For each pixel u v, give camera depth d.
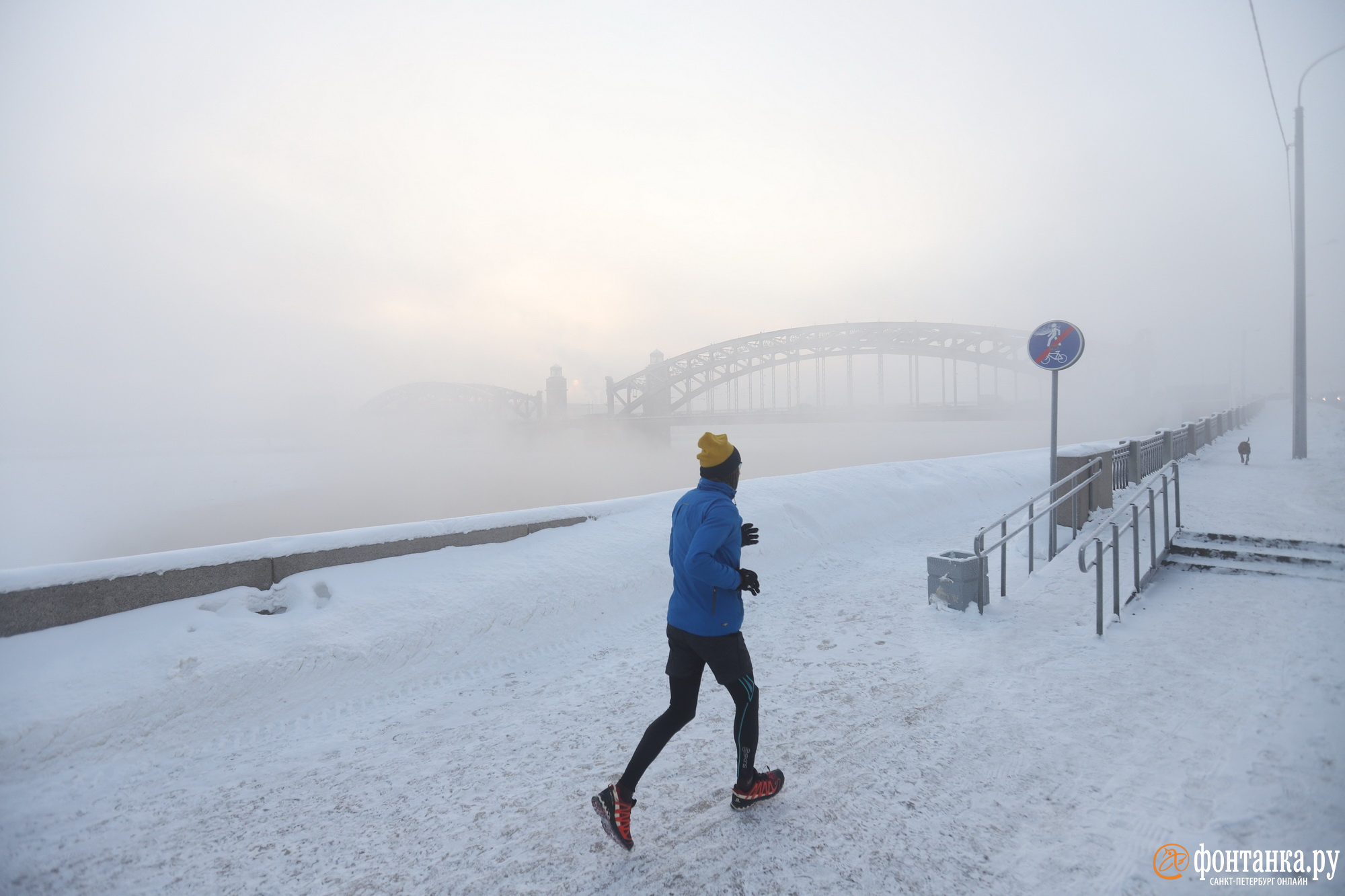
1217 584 5.66
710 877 2.29
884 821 2.59
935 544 8.38
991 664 4.24
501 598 5.38
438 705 4.14
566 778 3.09
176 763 3.41
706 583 2.41
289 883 2.38
